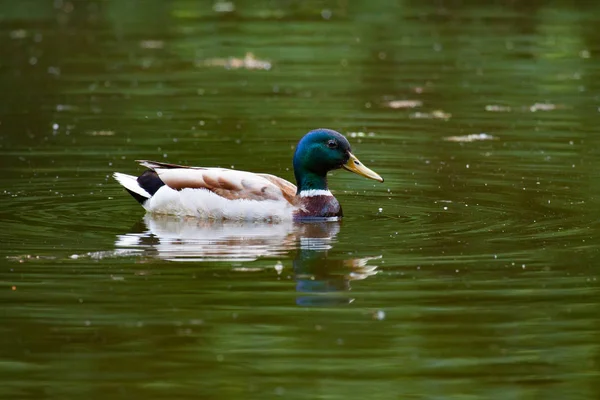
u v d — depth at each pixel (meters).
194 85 23.28
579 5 32.50
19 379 9.17
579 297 11.03
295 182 16.22
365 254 12.55
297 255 12.50
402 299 11.00
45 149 18.03
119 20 30.72
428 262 12.19
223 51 26.88
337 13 31.86
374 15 31.61
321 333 10.14
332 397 8.87
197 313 10.59
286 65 25.41
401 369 9.34
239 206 14.16
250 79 23.94
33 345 9.84
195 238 13.26
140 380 9.16
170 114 20.69
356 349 9.80
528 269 11.91
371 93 22.58
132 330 10.18
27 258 12.27
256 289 11.30
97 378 9.20
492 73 24.48
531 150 18.03
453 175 16.53
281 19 31.05
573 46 27.20
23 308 10.70
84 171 16.73
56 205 14.84
